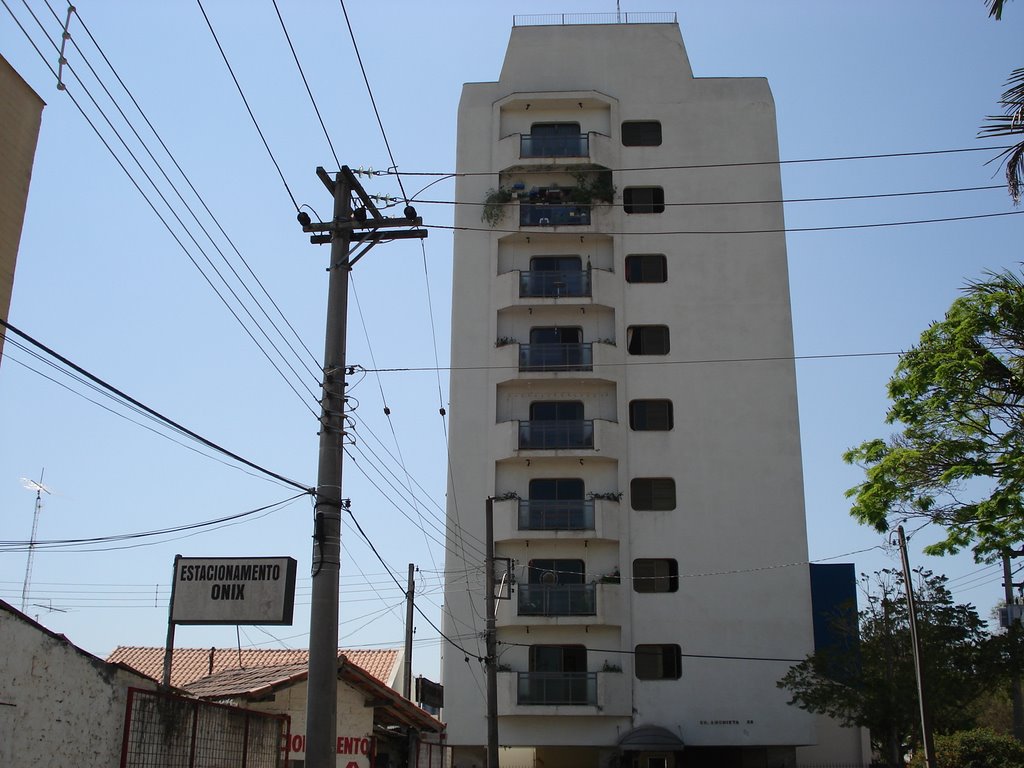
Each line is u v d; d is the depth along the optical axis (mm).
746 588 43000
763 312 46125
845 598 43188
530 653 42656
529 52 50000
